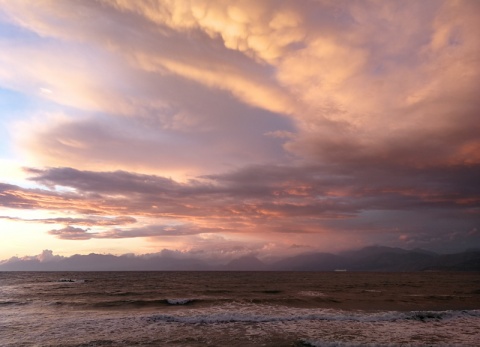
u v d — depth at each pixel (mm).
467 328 19828
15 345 15688
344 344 15719
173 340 16641
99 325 20047
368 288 52719
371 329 19328
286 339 16891
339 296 37875
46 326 19750
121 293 41031
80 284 62625
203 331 18672
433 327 20016
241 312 24719
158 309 26922
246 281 76188
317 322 21219
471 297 37781
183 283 66188
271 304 29984
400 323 21141
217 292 42812
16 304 30188
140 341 16438
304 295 38875
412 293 43188
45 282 70938
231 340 16656
